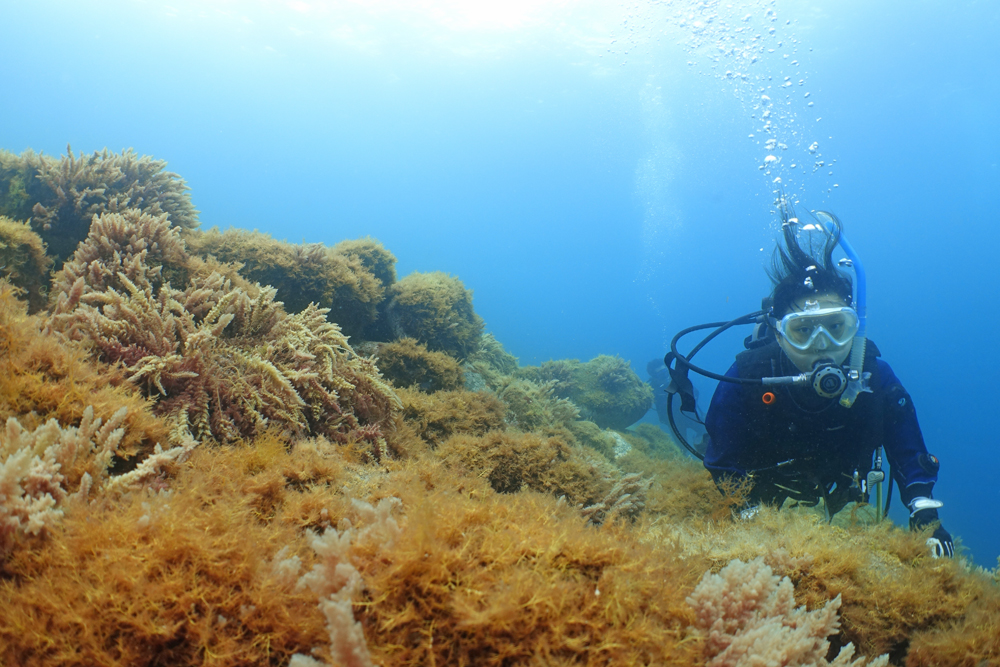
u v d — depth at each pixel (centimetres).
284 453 246
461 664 124
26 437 162
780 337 340
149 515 147
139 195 502
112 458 201
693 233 7306
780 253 370
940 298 7131
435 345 673
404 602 132
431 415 425
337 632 112
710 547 247
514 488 349
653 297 9956
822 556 224
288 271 538
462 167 7950
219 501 175
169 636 123
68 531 142
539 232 9875
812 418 340
